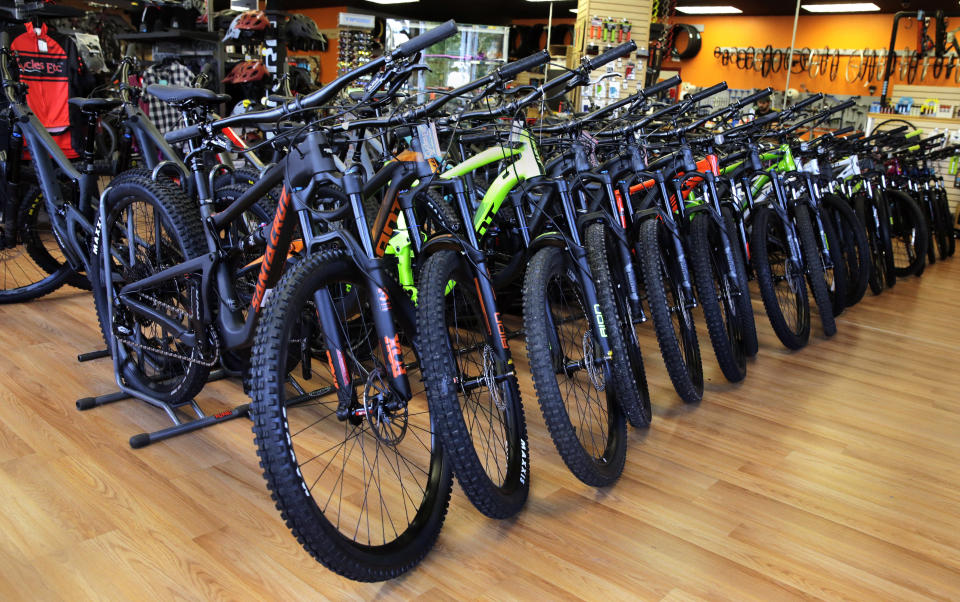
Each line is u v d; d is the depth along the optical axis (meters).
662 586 1.75
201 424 2.41
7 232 3.42
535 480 2.22
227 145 2.09
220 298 2.12
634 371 2.60
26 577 1.64
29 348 3.04
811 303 4.47
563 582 1.75
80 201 2.93
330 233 1.67
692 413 2.79
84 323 3.40
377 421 1.66
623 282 2.58
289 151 1.75
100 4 6.61
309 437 2.42
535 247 2.23
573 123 2.61
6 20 4.91
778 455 2.47
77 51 4.90
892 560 1.90
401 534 1.77
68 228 2.92
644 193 3.10
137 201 2.35
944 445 2.62
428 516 1.82
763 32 10.73
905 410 2.92
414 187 1.97
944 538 2.02
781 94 8.32
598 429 2.50
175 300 2.35
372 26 7.60
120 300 2.46
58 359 2.93
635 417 2.39
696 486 2.23
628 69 7.02
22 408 2.49
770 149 3.98
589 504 2.10
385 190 2.19
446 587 1.71
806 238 3.70
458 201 2.00
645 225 2.70
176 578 1.67
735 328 3.14
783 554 1.91
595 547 1.89
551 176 2.81
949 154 6.13
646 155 3.15
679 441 2.54
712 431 2.63
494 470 2.19
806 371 3.32
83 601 1.58
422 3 13.86
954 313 4.52
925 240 5.50
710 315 2.86
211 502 1.99
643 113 3.53
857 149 4.90
